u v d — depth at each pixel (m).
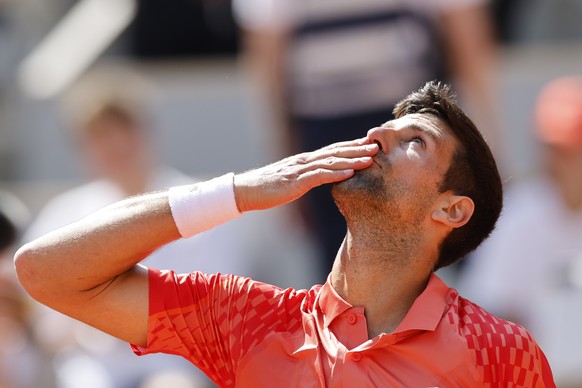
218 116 27.25
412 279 9.97
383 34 20.19
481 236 10.24
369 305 9.91
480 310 10.06
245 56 27.20
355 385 9.58
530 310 20.11
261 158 24.58
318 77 20.42
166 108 27.38
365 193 9.77
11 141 28.09
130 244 10.16
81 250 10.17
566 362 19.78
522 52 26.81
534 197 20.47
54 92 27.89
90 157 22.83
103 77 27.34
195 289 10.58
